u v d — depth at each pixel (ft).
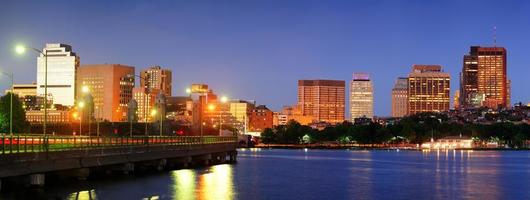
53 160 248.73
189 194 260.42
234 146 558.97
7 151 226.58
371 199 265.95
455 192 297.74
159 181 308.40
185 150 418.72
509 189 315.17
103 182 288.10
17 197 220.43
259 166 504.84
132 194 250.98
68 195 234.17
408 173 441.27
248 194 273.75
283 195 274.16
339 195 278.67
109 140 313.12
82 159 274.57
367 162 648.38
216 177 351.87
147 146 351.67
